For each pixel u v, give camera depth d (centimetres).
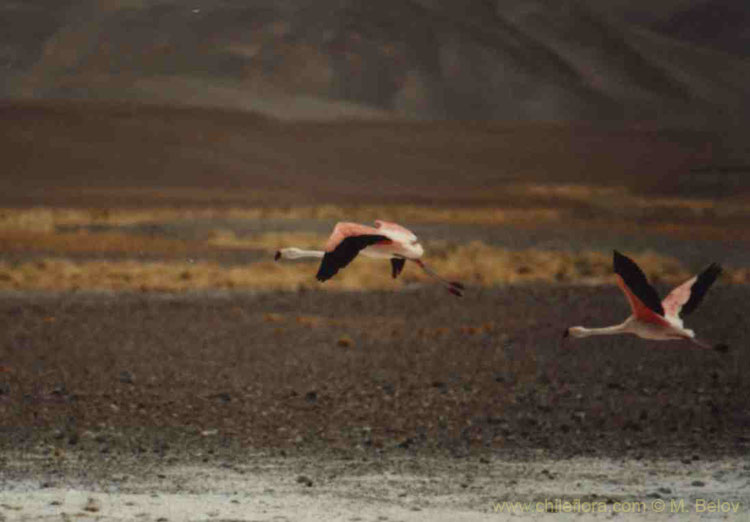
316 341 10819
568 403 8019
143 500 5353
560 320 12450
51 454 6462
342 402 8025
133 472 6022
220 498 5412
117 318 12269
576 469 6116
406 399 8138
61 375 8919
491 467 6162
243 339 10894
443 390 8469
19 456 6397
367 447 6706
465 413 7688
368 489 5625
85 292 14638
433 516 5041
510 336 11212
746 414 7606
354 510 5159
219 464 6247
